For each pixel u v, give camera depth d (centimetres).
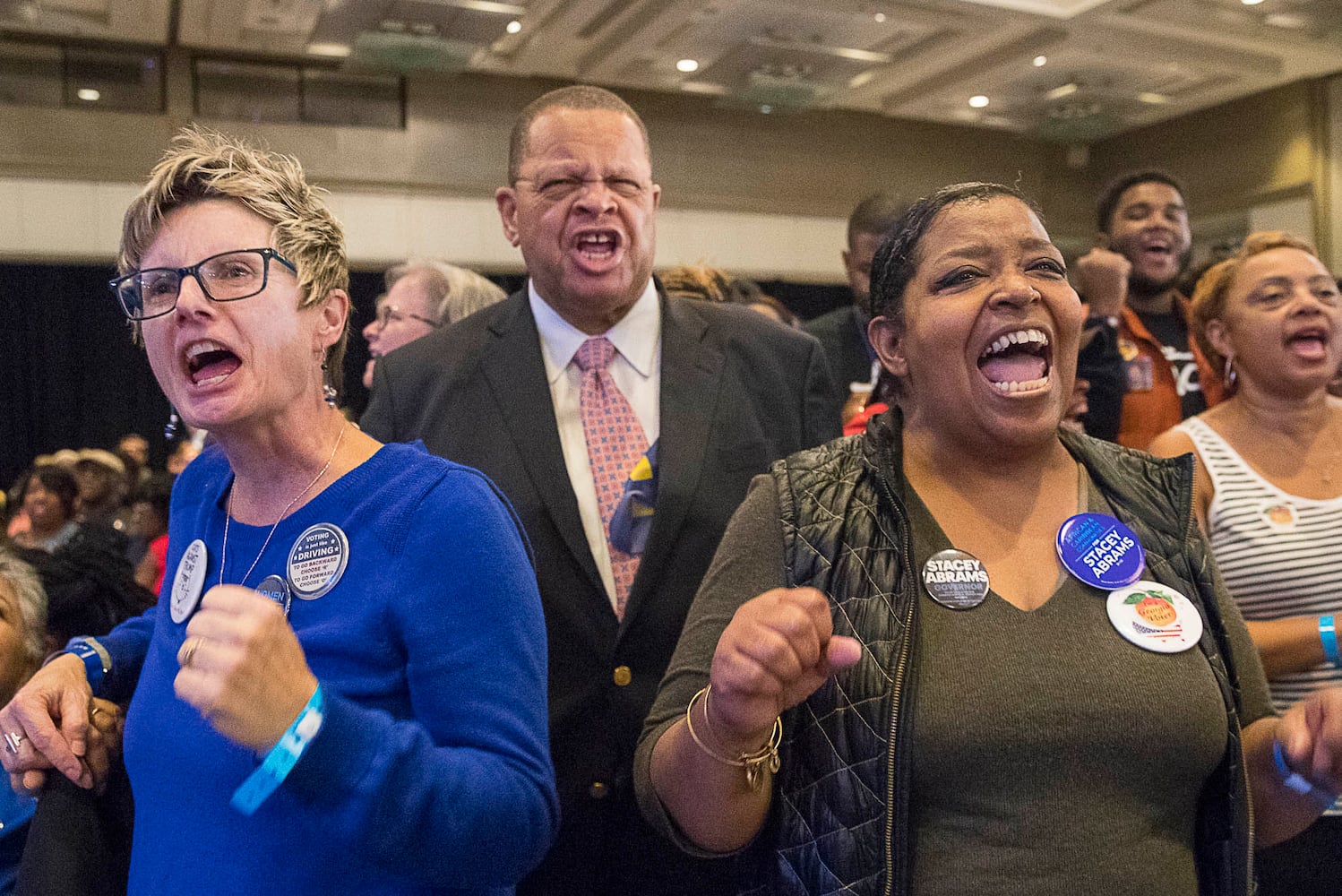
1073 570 117
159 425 1073
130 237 112
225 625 87
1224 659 119
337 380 124
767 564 124
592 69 884
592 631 179
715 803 110
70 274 1034
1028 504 125
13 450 1024
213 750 105
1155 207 327
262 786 87
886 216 280
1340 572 177
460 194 945
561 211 188
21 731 127
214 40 830
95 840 126
